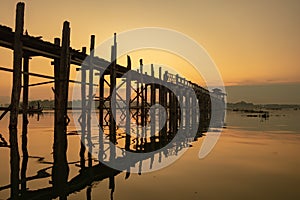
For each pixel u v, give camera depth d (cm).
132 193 579
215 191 604
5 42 1157
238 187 636
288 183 673
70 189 600
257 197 570
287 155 1040
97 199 540
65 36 1371
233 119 3772
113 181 671
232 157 1001
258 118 4109
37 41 1230
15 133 1146
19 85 1145
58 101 1358
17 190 584
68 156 952
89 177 703
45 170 753
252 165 867
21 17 1145
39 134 1491
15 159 862
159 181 677
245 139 1548
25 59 1469
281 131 2023
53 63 1514
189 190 607
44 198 542
